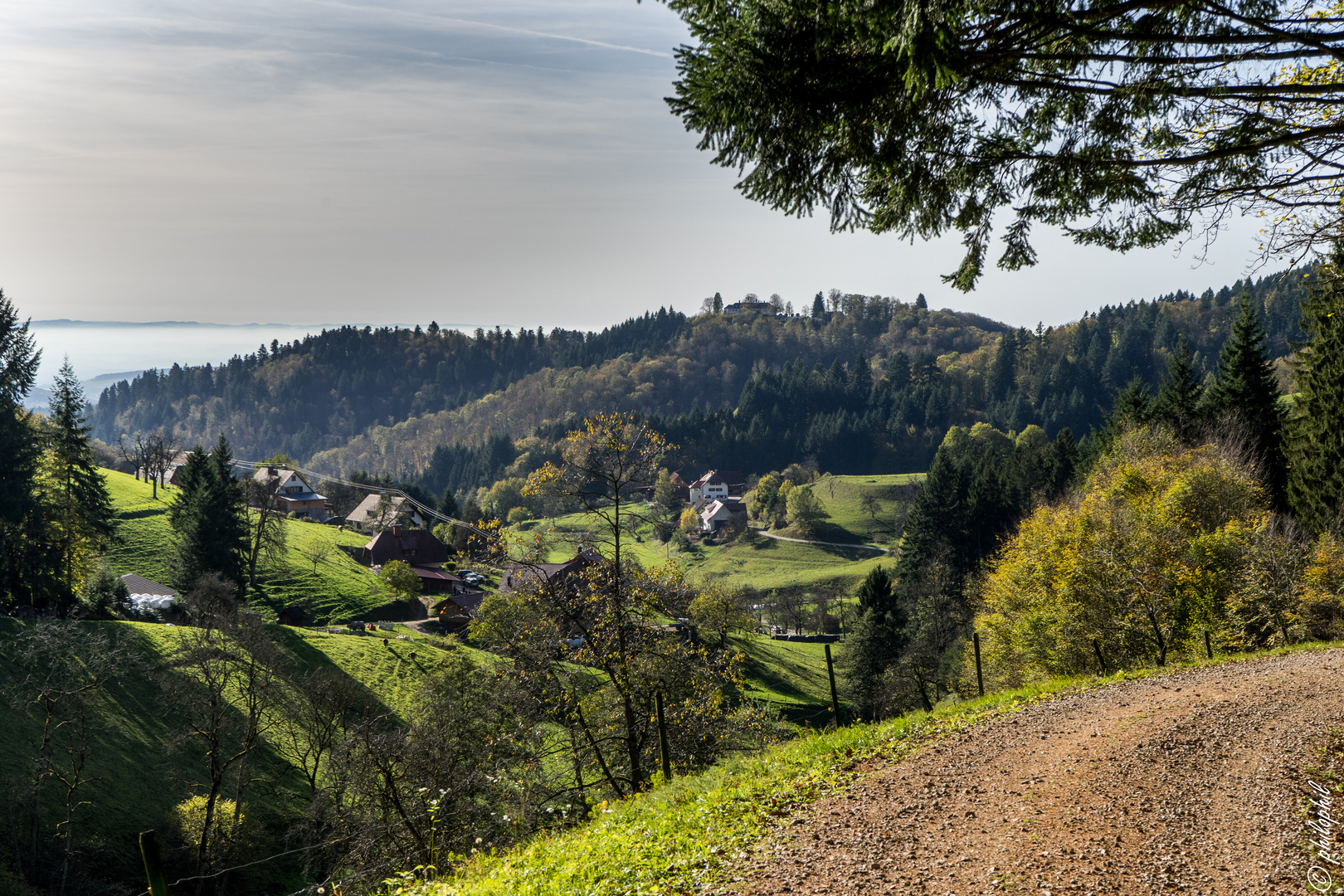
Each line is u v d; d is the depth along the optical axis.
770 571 128.75
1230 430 46.28
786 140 7.08
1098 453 60.97
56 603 59.62
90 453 72.06
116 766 35.88
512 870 9.41
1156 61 6.78
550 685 20.34
